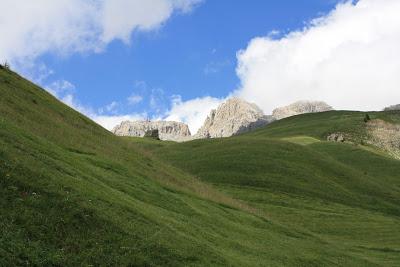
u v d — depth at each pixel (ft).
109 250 78.79
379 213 285.84
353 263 152.87
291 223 222.48
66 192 87.86
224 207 175.42
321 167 350.43
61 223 78.69
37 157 100.27
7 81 190.39
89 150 155.53
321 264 135.33
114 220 88.28
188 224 118.21
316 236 188.65
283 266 116.26
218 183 292.40
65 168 104.53
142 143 504.84
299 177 314.76
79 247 75.72
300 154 363.76
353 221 246.47
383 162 477.36
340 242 202.08
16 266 64.80
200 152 366.84
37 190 83.41
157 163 209.46
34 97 195.11
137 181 142.92
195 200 161.48
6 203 75.92
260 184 291.79
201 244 100.99
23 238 70.79
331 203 282.36
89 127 206.59
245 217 170.30
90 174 118.21
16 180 82.84
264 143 378.73
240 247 119.44
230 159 335.88
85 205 86.94
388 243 210.38
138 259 80.12
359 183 342.23
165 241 91.35
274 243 141.08
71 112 215.31
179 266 84.69
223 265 93.91
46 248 71.61
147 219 99.25
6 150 91.71
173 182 182.80
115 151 182.91
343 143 560.61
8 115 143.54
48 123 164.86
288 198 273.33
